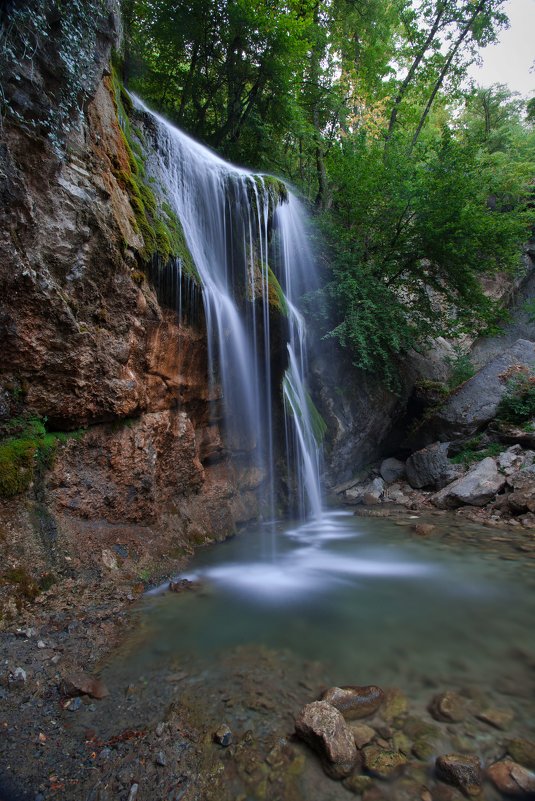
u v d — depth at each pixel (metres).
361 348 9.16
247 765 2.08
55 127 3.66
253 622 3.63
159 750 2.15
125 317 4.61
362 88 14.92
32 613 3.31
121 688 2.64
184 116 10.41
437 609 3.98
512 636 3.43
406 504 8.98
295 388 8.55
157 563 4.68
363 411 9.91
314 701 2.47
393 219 10.73
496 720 2.40
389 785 1.99
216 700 2.54
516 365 10.74
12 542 3.58
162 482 5.44
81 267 4.06
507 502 7.75
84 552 4.09
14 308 3.62
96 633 3.25
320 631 3.48
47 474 4.05
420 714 2.45
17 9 3.12
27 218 3.55
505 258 11.16
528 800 1.91
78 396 4.26
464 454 9.70
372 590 4.48
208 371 6.14
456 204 10.04
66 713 2.39
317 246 10.02
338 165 10.98
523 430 9.45
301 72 12.57
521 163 16.44
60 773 2.00
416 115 15.55
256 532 7.04
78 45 3.65
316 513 8.66
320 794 1.95
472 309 11.62
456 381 12.52
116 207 4.47
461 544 6.23
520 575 4.95
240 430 7.13
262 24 8.85
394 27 15.77
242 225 6.74
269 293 6.82
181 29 8.88
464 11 14.30
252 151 11.02
